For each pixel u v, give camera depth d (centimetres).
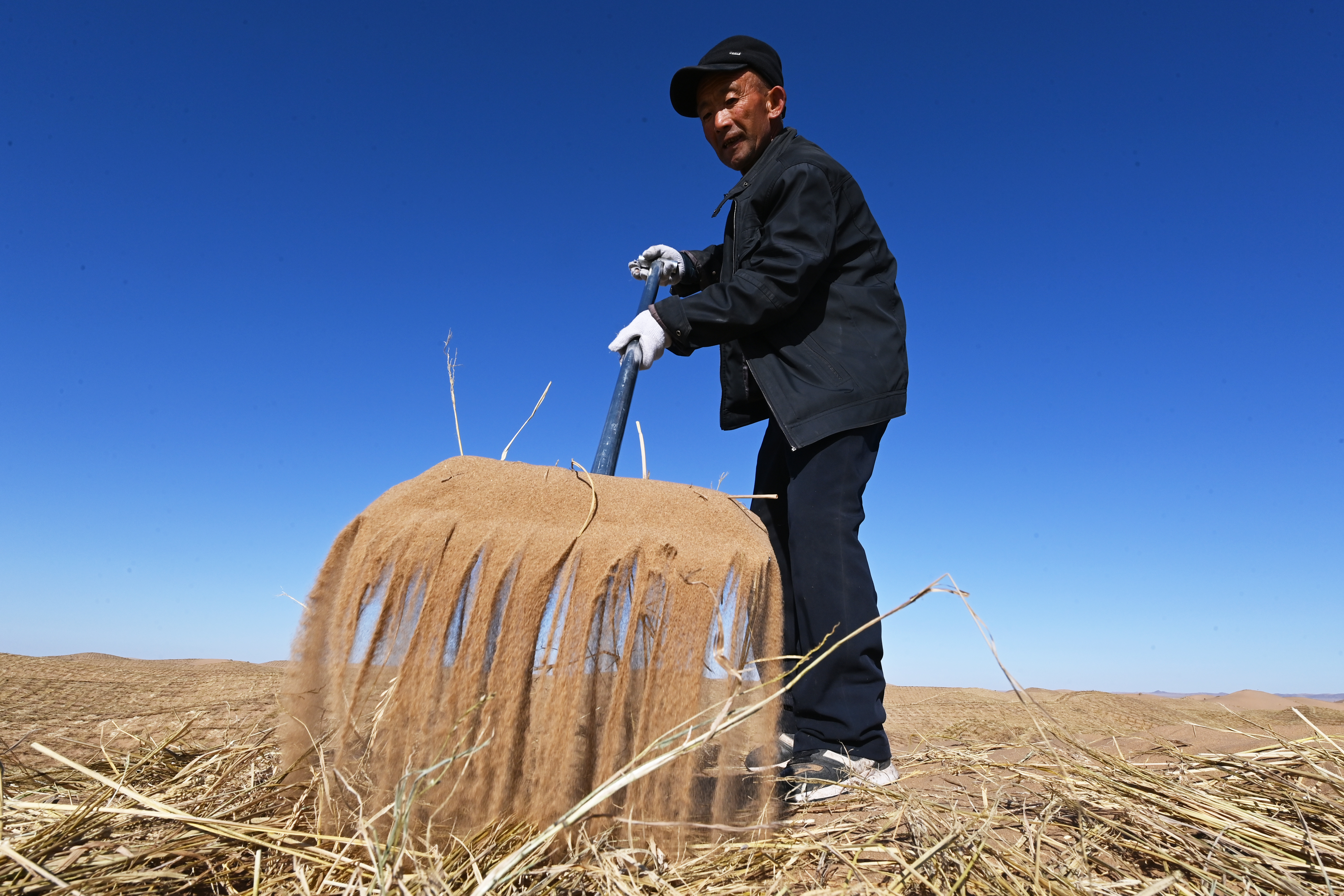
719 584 126
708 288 186
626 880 108
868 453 187
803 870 119
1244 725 264
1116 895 107
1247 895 105
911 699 491
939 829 127
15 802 124
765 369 191
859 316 192
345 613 120
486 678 119
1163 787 140
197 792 139
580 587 122
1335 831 125
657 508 136
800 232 184
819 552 176
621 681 120
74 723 242
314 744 124
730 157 230
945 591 123
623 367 181
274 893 101
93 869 100
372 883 102
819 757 164
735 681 116
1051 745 187
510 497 131
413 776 113
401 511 126
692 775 121
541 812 115
